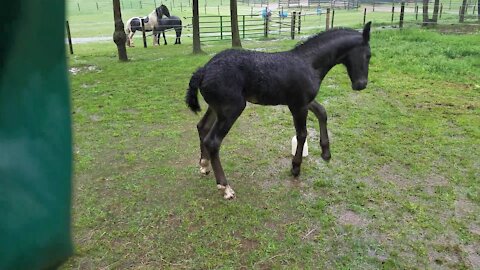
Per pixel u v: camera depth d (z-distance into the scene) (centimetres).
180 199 347
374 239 293
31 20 51
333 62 357
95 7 3641
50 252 55
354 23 1914
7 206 50
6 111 51
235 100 322
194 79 329
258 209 331
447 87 678
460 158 422
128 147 459
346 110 574
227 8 3750
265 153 439
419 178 382
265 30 1599
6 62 50
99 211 328
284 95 336
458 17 1903
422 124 516
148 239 294
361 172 394
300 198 348
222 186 344
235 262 270
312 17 2469
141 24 1547
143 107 605
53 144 54
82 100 643
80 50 1313
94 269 263
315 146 455
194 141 476
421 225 309
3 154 50
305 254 277
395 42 1109
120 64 957
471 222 312
